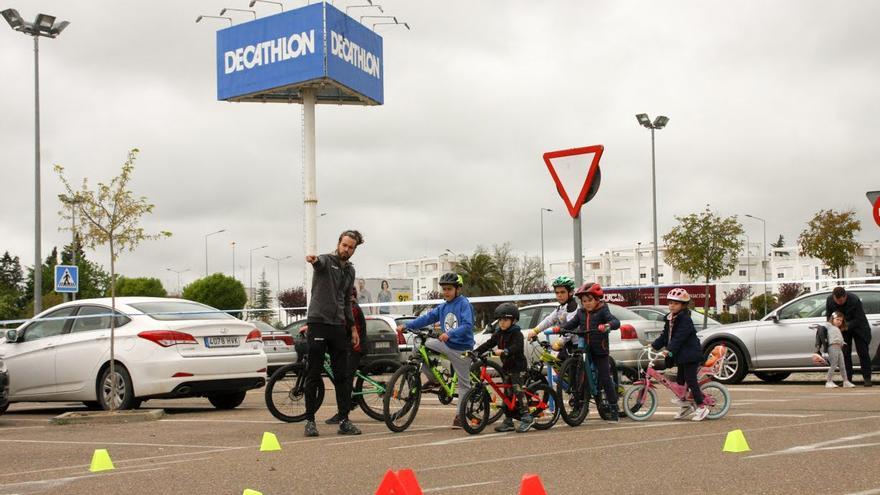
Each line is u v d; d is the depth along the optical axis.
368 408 11.30
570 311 10.99
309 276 42.78
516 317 10.14
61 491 6.97
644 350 15.77
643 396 10.93
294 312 55.22
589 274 127.81
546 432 9.97
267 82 41.69
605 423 10.67
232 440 9.82
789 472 6.93
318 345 10.08
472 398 9.95
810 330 16.38
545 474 7.16
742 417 10.72
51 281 80.12
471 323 10.21
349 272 10.49
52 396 13.69
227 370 13.24
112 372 12.72
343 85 41.25
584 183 10.41
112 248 13.77
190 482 7.16
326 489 6.76
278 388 11.60
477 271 77.62
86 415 12.12
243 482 7.10
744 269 122.19
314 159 42.47
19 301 84.88
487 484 6.80
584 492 6.39
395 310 57.25
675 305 10.52
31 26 28.89
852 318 15.59
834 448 8.03
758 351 16.77
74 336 13.64
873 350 15.99
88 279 64.62
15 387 14.00
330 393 16.88
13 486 7.25
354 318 10.92
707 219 49.56
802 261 118.94
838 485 6.40
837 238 46.38
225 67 42.88
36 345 13.94
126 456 8.82
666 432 9.54
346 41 41.47
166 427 11.32
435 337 10.32
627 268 124.88
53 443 9.94
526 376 10.26
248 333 13.70
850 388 15.25
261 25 41.81
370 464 7.87
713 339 17.22
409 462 7.95
